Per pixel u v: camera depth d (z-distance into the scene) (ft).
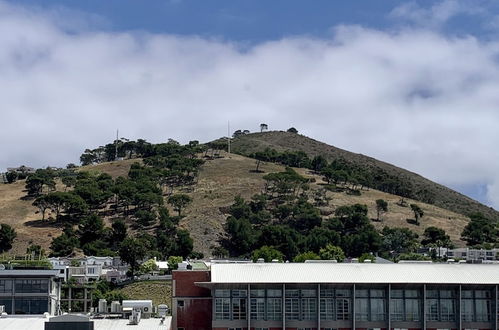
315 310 456.45
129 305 460.96
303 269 470.80
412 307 462.19
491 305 464.65
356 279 458.09
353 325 455.22
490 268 482.28
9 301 608.19
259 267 471.62
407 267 479.82
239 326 451.53
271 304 455.63
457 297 462.19
